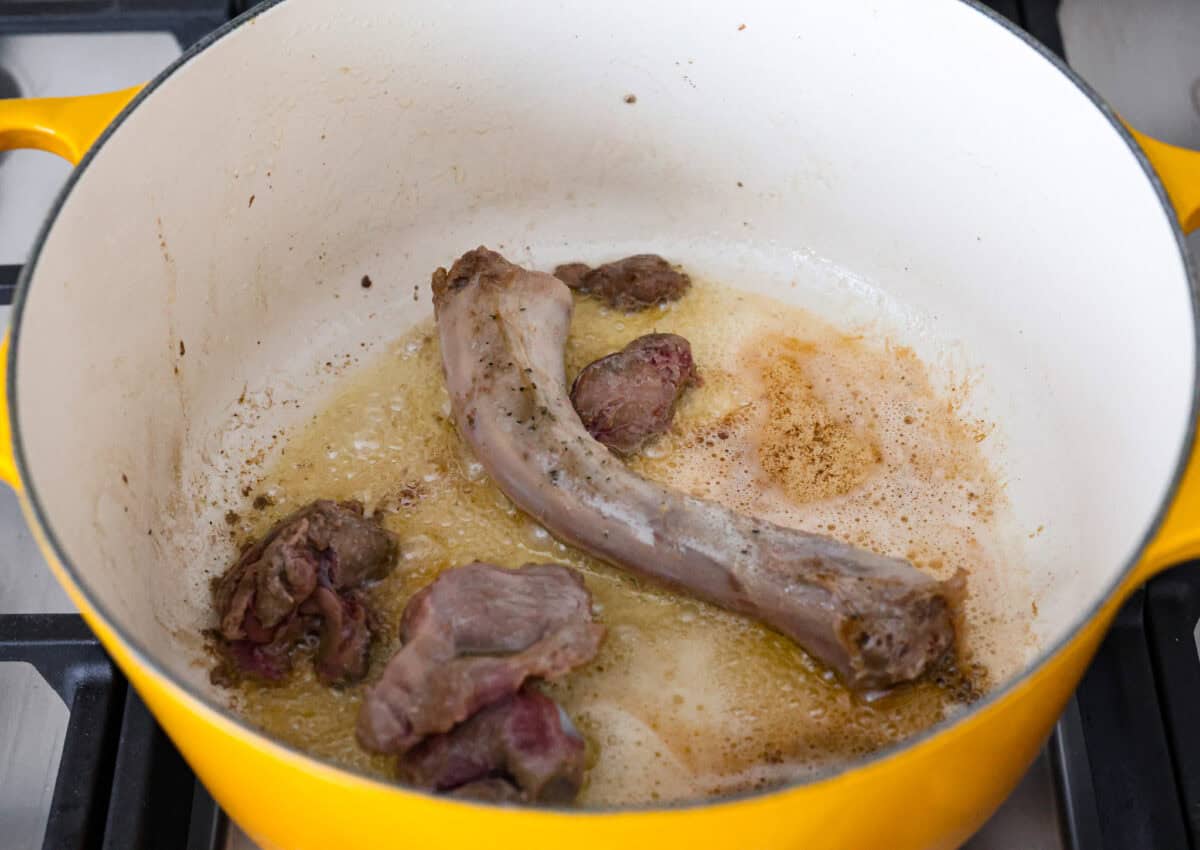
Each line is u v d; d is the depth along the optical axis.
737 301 0.54
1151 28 0.55
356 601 0.46
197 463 0.49
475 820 0.35
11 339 0.42
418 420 0.51
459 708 0.42
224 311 0.50
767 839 0.36
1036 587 0.47
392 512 0.49
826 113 0.52
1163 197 0.44
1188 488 0.40
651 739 0.45
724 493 0.49
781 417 0.51
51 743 0.46
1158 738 0.43
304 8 0.48
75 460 0.43
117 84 0.56
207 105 0.47
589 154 0.54
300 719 0.45
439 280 0.50
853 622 0.44
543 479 0.47
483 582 0.45
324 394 0.51
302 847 0.39
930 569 0.48
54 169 0.55
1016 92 0.48
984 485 0.49
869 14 0.49
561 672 0.43
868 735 0.45
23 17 0.54
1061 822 0.43
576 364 0.52
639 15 0.50
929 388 0.51
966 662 0.46
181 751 0.40
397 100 0.51
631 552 0.46
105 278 0.46
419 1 0.49
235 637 0.45
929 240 0.52
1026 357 0.50
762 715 0.45
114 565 0.44
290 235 0.51
